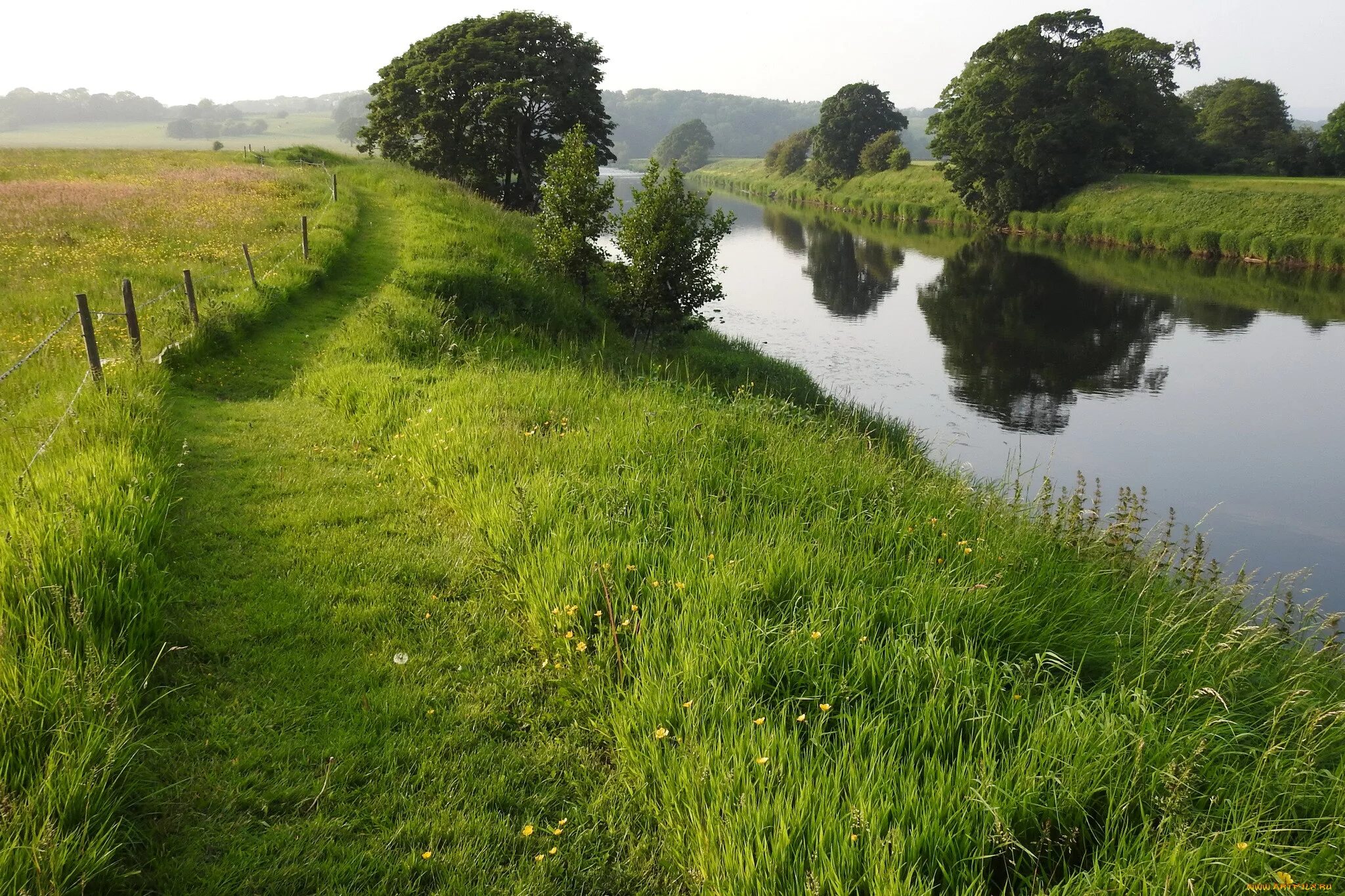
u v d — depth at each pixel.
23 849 2.67
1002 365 24.91
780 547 5.19
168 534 5.50
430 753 3.75
